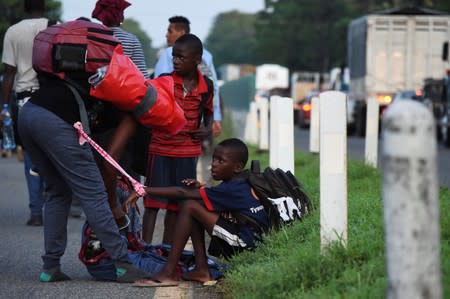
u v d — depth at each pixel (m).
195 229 8.10
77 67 7.87
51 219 8.35
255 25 128.88
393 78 40.56
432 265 4.45
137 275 8.19
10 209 14.48
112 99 7.82
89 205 8.01
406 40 40.59
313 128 19.44
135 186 8.01
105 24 10.36
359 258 7.17
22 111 8.03
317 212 8.89
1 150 29.55
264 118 22.94
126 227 8.45
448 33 40.34
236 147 8.30
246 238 8.16
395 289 4.49
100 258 8.32
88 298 7.70
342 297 6.35
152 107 7.95
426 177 4.41
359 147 31.44
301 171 16.67
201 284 8.08
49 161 8.22
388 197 4.48
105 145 8.48
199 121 9.76
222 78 100.88
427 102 35.12
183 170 9.71
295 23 114.19
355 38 43.12
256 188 8.23
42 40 7.98
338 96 7.27
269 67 83.69
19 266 9.30
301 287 6.82
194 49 9.50
